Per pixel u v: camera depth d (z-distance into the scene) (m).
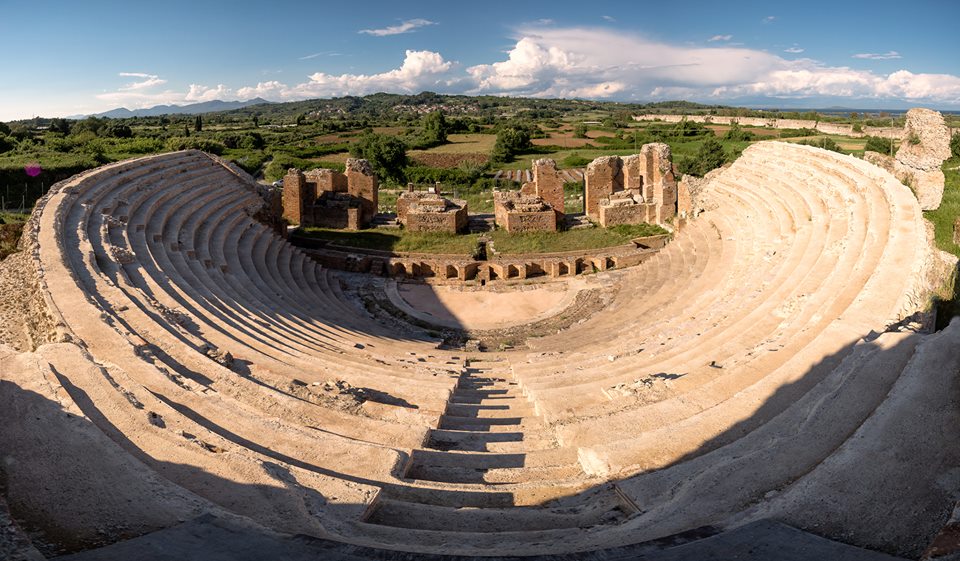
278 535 6.87
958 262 17.27
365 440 11.49
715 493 8.09
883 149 55.53
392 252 38.31
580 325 27.30
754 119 127.25
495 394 15.73
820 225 23.73
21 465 7.95
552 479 10.08
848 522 6.89
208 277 24.58
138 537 6.59
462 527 8.37
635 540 7.07
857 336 13.10
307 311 25.69
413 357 20.02
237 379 13.55
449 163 89.38
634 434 11.36
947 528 5.88
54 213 23.84
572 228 42.28
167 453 8.94
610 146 103.56
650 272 32.44
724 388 12.57
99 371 11.29
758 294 19.86
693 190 39.81
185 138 95.12
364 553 6.46
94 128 108.81
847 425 9.23
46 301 16.41
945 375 9.41
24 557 5.85
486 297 32.38
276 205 42.56
